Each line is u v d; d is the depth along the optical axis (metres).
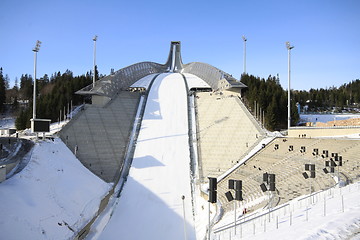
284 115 71.19
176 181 42.97
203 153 50.78
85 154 47.38
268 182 26.08
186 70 104.50
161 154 50.12
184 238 30.02
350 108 111.75
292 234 16.42
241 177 41.38
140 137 55.22
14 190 25.80
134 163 47.69
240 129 55.31
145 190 40.47
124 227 32.00
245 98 77.75
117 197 38.91
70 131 51.12
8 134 55.12
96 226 30.80
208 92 73.50
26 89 108.38
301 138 49.53
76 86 82.31
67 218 27.36
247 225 23.53
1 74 96.31
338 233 15.31
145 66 95.19
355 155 36.56
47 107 72.19
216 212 32.34
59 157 39.62
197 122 60.44
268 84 84.19
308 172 34.81
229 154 49.56
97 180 40.47
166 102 68.62
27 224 22.88
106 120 57.84
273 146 48.38
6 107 93.06
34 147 36.84
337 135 51.38
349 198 22.58
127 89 78.31
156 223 32.94
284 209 25.03
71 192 32.19
